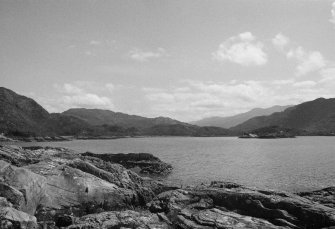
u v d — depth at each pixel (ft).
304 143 590.14
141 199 96.53
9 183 65.05
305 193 100.83
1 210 51.47
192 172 194.39
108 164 122.21
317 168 208.33
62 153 140.56
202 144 629.10
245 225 64.80
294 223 69.00
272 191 86.07
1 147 124.16
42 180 74.49
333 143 574.15
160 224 66.59
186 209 77.00
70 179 86.74
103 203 85.51
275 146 500.33
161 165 203.41
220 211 74.84
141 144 642.63
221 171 198.08
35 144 610.65
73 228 60.85
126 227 63.05
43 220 68.74
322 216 67.21
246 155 327.26
